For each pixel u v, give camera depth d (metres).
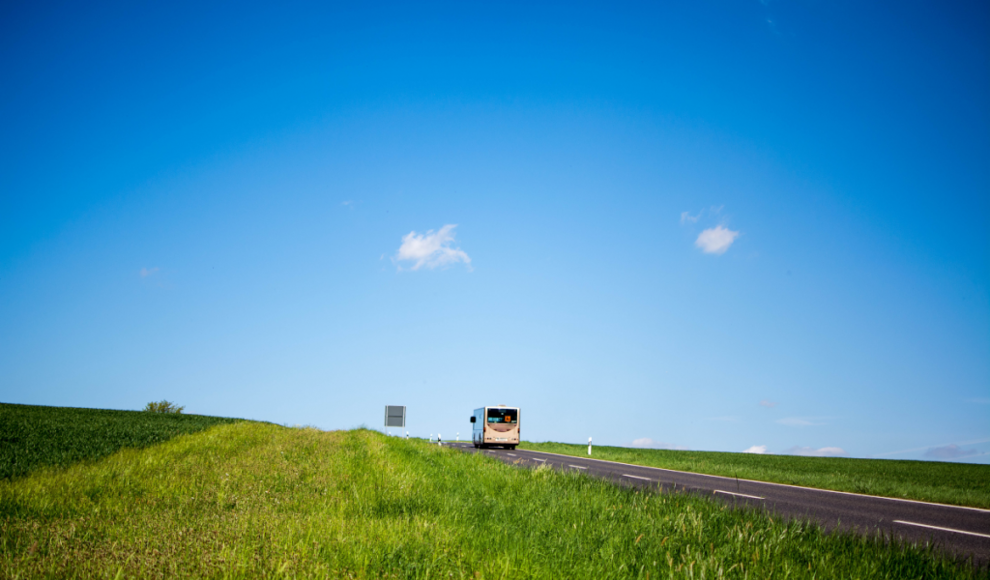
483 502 9.18
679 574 5.52
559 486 11.47
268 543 5.52
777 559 6.23
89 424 28.34
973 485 19.47
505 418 42.88
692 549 6.44
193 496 9.19
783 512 11.12
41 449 18.05
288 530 6.09
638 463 27.02
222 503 8.49
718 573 5.41
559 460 26.41
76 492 9.83
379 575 4.92
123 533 6.45
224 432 26.22
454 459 17.98
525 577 5.09
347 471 11.50
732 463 28.95
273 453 15.81
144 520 7.16
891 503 13.49
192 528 6.32
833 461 34.41
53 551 5.66
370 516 7.34
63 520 7.41
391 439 25.62
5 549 5.78
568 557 5.89
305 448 17.23
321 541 5.68
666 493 11.31
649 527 7.47
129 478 11.45
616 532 7.24
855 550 6.76
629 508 8.97
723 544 6.81
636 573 5.66
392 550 5.49
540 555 5.90
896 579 6.01
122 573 4.81
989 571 6.30
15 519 7.48
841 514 11.28
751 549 6.54
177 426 29.88
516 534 6.71
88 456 16.78
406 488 9.55
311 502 8.20
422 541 5.83
